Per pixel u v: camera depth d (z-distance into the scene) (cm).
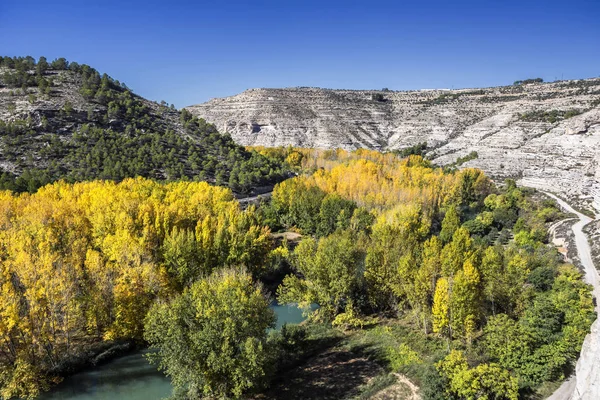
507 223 10350
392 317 6166
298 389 4519
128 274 5472
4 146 10206
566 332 4522
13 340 4781
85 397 4622
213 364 4047
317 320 6297
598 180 10338
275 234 10631
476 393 3875
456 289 4759
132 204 7056
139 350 5575
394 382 4491
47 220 6444
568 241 8094
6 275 4900
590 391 3186
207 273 6328
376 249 6200
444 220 9344
